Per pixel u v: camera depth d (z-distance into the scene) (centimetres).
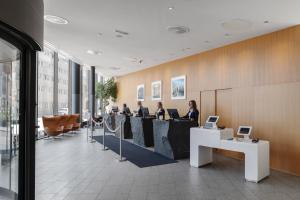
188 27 552
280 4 420
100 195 387
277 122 558
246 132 510
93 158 639
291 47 534
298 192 407
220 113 739
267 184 447
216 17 488
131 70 1273
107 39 665
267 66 588
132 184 439
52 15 484
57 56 980
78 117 1145
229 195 391
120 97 1491
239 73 667
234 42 679
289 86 534
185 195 390
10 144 337
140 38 650
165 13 471
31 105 342
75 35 629
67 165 567
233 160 641
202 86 812
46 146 804
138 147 808
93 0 415
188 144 663
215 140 520
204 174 505
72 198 374
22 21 264
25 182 330
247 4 422
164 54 858
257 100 610
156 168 549
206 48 759
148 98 1172
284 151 541
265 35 596
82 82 1309
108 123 1134
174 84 966
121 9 454
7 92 336
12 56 328
